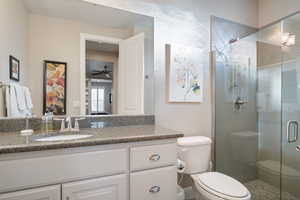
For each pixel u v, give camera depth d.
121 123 1.63
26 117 1.32
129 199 1.08
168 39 1.83
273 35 2.14
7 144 0.86
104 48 1.61
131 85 1.69
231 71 2.20
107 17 1.60
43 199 0.88
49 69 1.42
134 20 1.69
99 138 1.02
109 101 1.63
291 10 2.12
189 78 1.92
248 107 2.31
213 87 2.09
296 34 1.90
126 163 1.07
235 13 2.28
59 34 1.45
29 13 1.35
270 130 2.21
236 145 2.23
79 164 0.96
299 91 1.88
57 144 0.89
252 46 2.32
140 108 1.72
